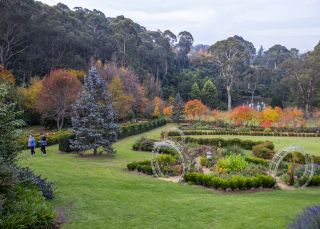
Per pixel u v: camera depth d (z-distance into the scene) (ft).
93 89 85.35
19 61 186.80
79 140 83.05
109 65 190.90
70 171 54.08
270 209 34.17
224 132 149.48
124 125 135.64
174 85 317.63
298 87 266.16
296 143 122.21
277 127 172.96
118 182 48.06
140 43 307.37
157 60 314.55
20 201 27.04
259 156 88.69
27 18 175.01
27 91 135.54
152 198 38.99
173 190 46.09
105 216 30.96
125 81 186.50
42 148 76.95
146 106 203.21
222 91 316.40
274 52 419.13
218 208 34.71
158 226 28.94
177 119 207.92
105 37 266.77
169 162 65.46
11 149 31.32
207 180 51.52
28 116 139.13
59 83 125.29
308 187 54.95
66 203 34.40
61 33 196.34
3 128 30.50
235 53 301.63
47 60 192.24
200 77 341.62
